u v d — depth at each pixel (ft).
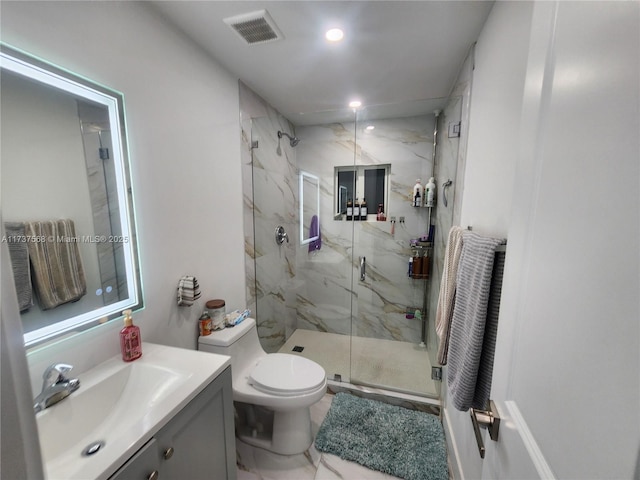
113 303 3.49
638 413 0.92
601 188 1.14
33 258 2.72
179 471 2.81
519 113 2.83
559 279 1.41
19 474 1.18
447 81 6.12
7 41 2.46
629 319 0.97
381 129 8.34
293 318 9.66
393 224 8.70
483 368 2.99
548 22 1.69
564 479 1.28
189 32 4.45
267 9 3.92
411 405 6.24
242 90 6.15
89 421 2.84
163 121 4.13
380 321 9.19
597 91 1.20
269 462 4.91
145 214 3.87
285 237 8.78
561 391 1.34
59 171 2.92
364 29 4.35
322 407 6.35
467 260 3.39
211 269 5.34
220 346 4.77
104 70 3.28
